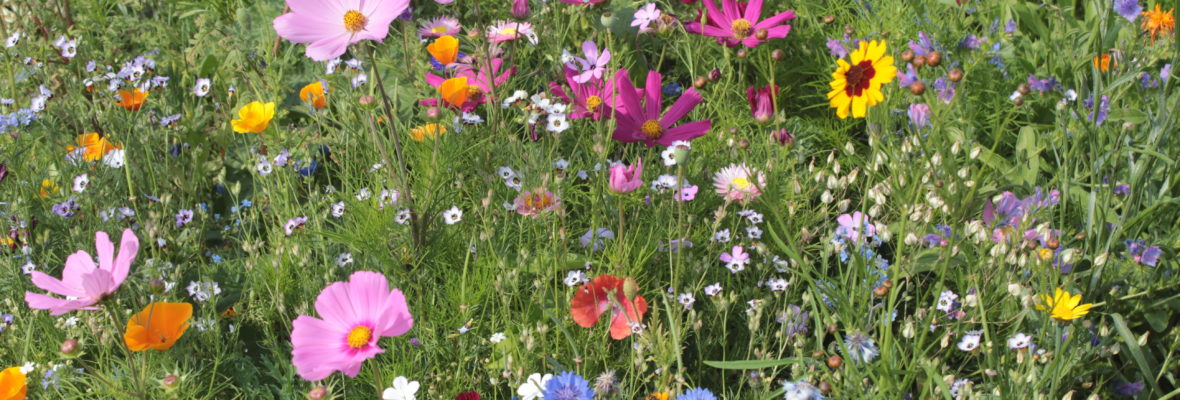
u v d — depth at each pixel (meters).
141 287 2.28
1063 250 2.26
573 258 2.62
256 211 2.94
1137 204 2.58
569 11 3.53
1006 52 3.37
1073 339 2.23
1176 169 2.58
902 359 2.16
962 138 2.58
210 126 3.50
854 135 3.52
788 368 2.46
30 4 3.82
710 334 2.46
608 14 2.80
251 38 3.65
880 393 1.90
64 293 1.81
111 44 3.61
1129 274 2.46
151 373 2.23
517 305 2.56
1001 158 2.77
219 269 2.84
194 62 3.63
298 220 2.60
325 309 1.74
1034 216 2.37
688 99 3.02
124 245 1.79
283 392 2.28
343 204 2.78
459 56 3.14
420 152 2.78
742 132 3.07
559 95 2.99
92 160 3.00
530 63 3.74
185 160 3.20
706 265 2.51
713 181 2.97
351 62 3.02
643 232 2.77
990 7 3.60
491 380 2.25
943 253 2.24
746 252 2.69
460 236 2.74
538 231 2.69
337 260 2.64
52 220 2.79
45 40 3.77
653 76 2.99
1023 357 2.07
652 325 2.08
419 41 3.25
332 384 2.21
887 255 2.77
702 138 3.20
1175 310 2.46
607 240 2.69
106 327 2.31
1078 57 3.25
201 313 2.61
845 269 2.76
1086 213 2.58
